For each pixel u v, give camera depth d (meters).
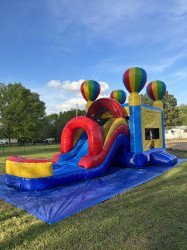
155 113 10.63
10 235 3.82
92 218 4.34
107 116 9.95
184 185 6.25
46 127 49.84
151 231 3.75
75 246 3.42
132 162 8.90
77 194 5.82
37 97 41.22
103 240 3.54
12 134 40.22
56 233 3.83
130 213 4.48
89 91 10.27
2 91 38.28
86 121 8.06
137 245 3.37
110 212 4.59
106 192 5.95
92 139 7.79
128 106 9.64
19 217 4.54
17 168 6.28
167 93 46.62
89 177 7.32
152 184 6.59
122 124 9.05
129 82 9.08
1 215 4.66
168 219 4.15
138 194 5.70
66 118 48.25
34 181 6.10
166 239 3.48
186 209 4.57
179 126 46.78
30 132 38.25
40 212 4.71
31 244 3.52
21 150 23.22
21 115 37.75
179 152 14.23
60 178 6.54
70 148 8.70
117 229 3.87
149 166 9.35
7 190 6.32
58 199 5.47
